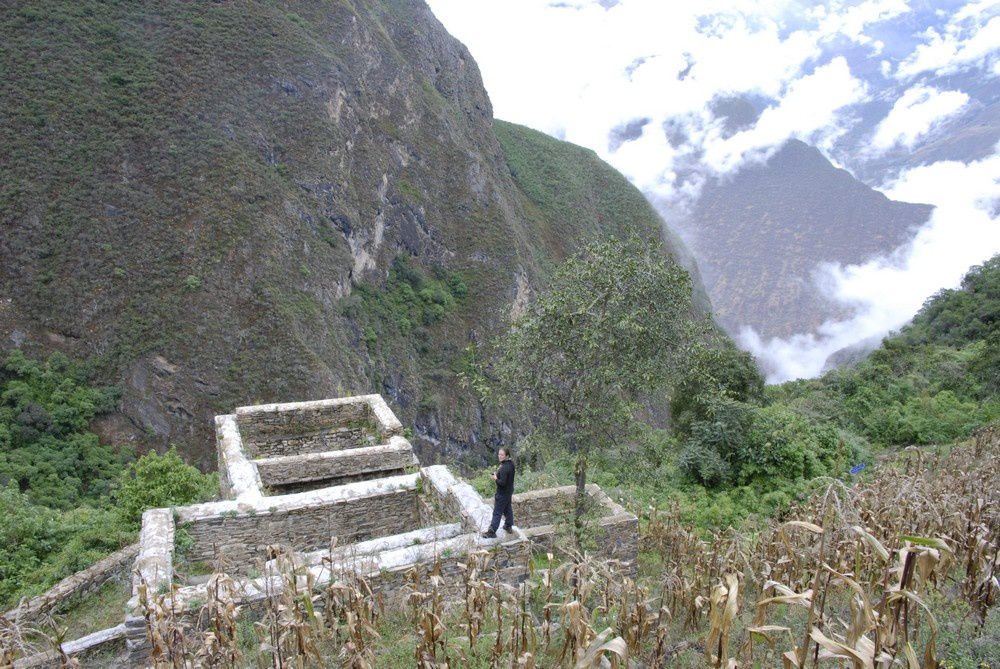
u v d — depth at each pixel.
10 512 12.54
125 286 46.69
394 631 6.55
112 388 44.03
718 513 12.70
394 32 93.69
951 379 19.75
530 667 4.91
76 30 53.53
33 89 49.22
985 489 8.21
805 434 14.77
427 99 85.44
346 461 10.74
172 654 5.24
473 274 79.31
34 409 40.47
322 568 6.60
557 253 105.94
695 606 6.64
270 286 51.16
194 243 49.75
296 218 57.06
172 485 12.58
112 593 9.46
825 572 6.20
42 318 44.06
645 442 9.06
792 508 9.88
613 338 8.21
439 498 9.15
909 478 8.52
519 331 8.72
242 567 8.58
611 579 5.97
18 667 6.79
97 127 50.12
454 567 7.23
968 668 4.70
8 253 44.31
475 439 71.00
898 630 4.43
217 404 46.38
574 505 9.25
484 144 104.88
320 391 49.38
